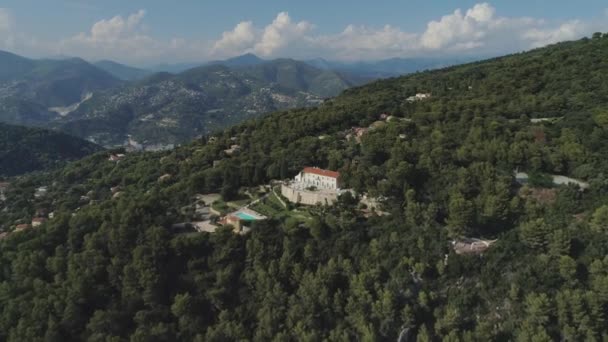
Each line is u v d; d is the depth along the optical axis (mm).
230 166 146000
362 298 86438
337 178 125125
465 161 117125
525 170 112938
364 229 102688
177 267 101500
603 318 76250
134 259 98375
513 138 121562
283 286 93625
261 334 85938
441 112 150000
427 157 116625
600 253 84062
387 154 127812
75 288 94250
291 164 141625
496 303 84625
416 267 89188
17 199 196625
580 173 106812
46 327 90250
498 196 98000
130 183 185000
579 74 160125
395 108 170875
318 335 83625
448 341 77312
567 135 118562
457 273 89062
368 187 113562
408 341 84062
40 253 106750
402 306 86562
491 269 88312
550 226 88688
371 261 93688
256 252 99188
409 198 104875
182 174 170000
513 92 160125
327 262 97312
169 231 110438
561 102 139750
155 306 93812
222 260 99812
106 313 90188
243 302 94375
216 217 121500
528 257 88500
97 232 108312
